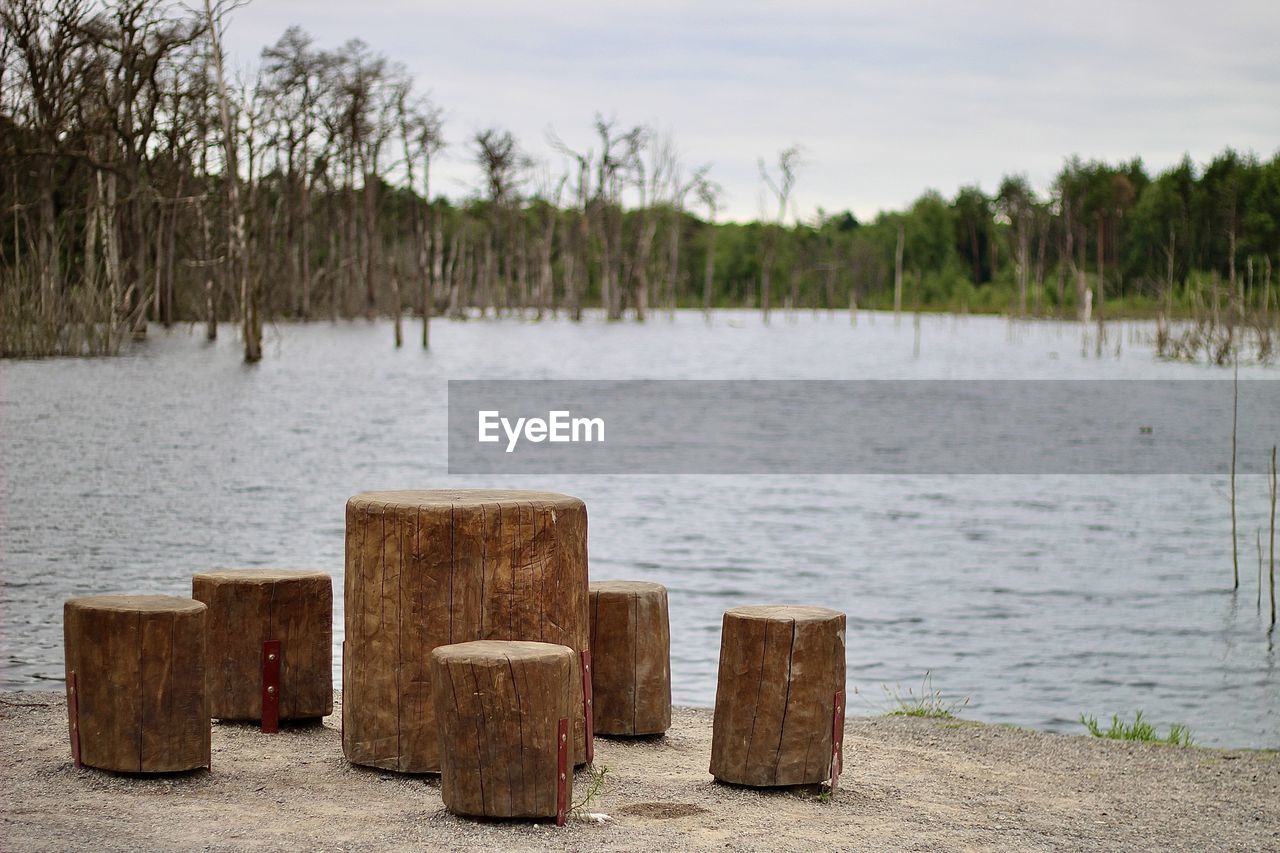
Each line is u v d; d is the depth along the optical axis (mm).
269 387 43562
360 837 5426
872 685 11242
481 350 73562
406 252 111938
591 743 6754
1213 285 64500
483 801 5688
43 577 14125
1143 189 132750
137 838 5273
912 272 159250
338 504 20766
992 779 7227
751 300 160875
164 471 23812
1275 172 109688
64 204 55062
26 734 6930
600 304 137375
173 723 6148
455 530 6254
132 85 54562
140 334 60625
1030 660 12242
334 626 11578
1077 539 20078
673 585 15844
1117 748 8109
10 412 32562
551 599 6387
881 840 5809
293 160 84938
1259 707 10789
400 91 84688
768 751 6469
